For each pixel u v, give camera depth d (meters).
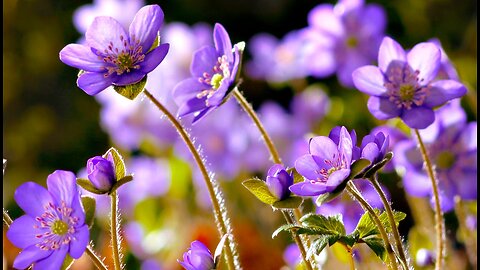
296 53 0.92
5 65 1.40
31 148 1.37
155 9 0.54
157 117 0.81
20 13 1.45
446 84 0.56
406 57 0.56
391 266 0.53
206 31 0.83
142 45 0.54
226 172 0.80
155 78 0.81
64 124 1.39
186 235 0.76
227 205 0.80
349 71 0.82
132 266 0.75
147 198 0.81
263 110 0.84
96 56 0.54
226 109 0.81
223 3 1.50
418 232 0.65
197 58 0.56
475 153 0.63
